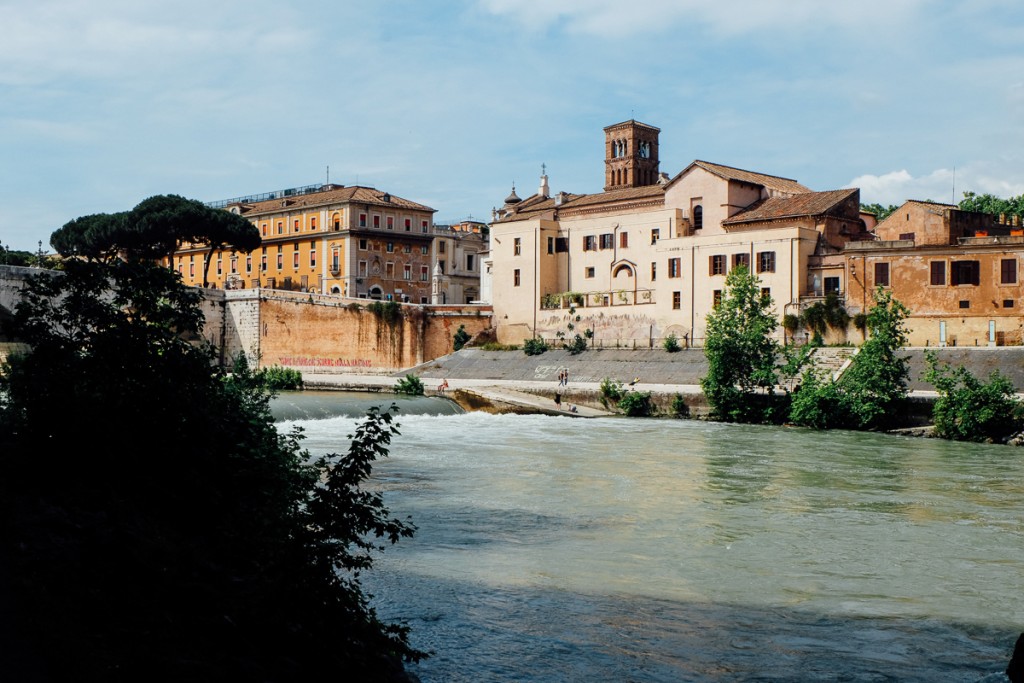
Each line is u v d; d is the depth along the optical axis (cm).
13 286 6812
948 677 2045
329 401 7012
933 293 7325
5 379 2083
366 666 1510
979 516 3594
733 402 6956
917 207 7981
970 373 6525
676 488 4147
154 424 2061
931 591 2653
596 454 5169
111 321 2089
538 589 2634
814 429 6475
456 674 2019
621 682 2003
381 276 11675
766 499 3906
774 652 2184
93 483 1986
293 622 1506
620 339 8919
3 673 1230
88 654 1345
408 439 5775
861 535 3288
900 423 6353
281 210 12031
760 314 7069
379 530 1568
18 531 1722
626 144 12125
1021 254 7031
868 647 2223
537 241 9619
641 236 9350
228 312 10062
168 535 1883
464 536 3238
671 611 2464
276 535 1878
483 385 8225
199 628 1531
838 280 7912
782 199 8819
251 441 2270
